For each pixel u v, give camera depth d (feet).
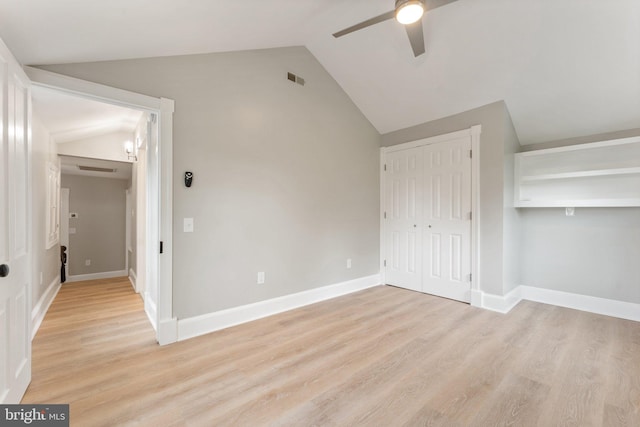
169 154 8.39
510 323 9.90
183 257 8.71
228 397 5.98
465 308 11.40
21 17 4.90
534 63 9.30
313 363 7.31
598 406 5.69
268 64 10.67
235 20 7.66
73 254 18.43
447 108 12.25
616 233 10.78
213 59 9.30
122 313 11.11
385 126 14.69
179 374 6.81
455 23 8.95
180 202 8.64
